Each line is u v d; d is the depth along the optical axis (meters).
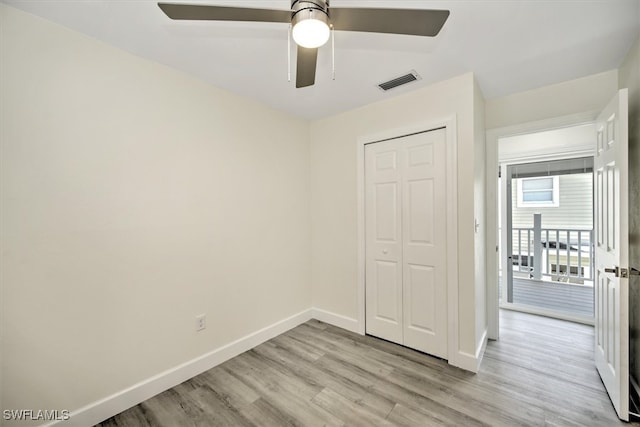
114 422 1.67
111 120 1.75
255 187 2.64
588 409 1.71
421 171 2.42
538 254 4.36
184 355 2.09
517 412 1.69
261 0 1.43
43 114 1.50
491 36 1.69
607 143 1.88
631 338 1.92
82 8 1.43
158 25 1.58
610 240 1.81
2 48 1.39
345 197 2.95
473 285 2.13
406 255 2.52
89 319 1.66
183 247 2.10
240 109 2.51
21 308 1.44
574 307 3.45
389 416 1.67
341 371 2.16
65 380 1.57
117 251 1.77
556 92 2.33
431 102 2.33
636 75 1.76
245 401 1.83
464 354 2.16
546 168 4.17
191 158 2.16
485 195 2.65
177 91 2.07
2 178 1.39
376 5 1.43
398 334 2.58
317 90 2.43
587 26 1.60
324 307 3.16
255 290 2.63
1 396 1.39
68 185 1.59
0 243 1.38
